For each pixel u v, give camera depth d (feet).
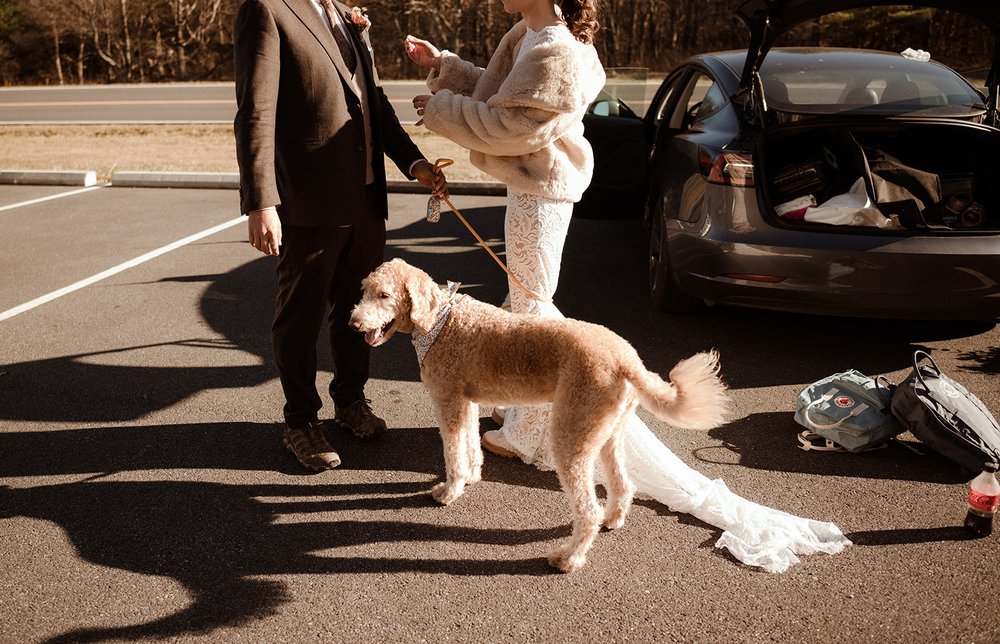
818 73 16.61
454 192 31.07
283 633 8.35
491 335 9.72
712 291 15.10
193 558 9.59
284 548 9.80
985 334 16.30
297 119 10.39
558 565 9.35
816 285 14.01
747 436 12.46
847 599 8.76
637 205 22.27
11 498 10.81
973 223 14.82
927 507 10.49
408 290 9.71
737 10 14.98
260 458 11.93
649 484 10.64
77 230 26.05
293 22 10.10
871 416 11.73
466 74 11.62
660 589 9.02
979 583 8.96
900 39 69.97
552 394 9.64
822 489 10.99
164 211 28.86
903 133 16.44
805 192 15.62
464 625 8.45
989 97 16.16
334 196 10.66
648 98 54.90
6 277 20.80
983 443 10.99
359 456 12.03
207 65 108.88
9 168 36.76
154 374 14.82
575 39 10.07
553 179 10.70
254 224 10.09
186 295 19.30
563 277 20.39
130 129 53.93
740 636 8.22
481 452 11.40
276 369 15.10
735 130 15.33
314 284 11.07
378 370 15.17
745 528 9.85
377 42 100.53
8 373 14.84
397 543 9.93
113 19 106.83
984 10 14.56
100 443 12.31
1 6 105.50
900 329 16.69
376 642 8.21
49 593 8.94
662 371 14.74
